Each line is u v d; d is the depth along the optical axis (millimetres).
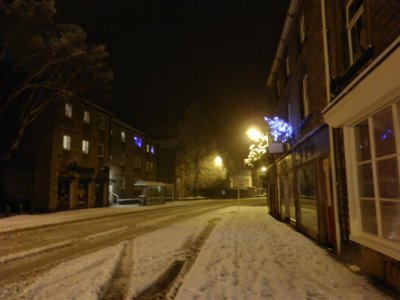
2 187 25750
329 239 8570
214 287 5285
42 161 25281
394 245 4914
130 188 39969
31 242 10906
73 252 9078
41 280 6020
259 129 22781
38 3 19172
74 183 28031
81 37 21172
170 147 53938
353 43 7348
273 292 4953
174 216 21594
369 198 5945
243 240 10094
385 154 5293
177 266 7250
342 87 7434
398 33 5039
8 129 24594
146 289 5559
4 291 5488
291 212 14227
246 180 80688
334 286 5223
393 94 4750
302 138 11047
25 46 20047
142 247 9539
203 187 57500
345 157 6637
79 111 29109
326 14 8586
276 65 18531
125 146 38938
